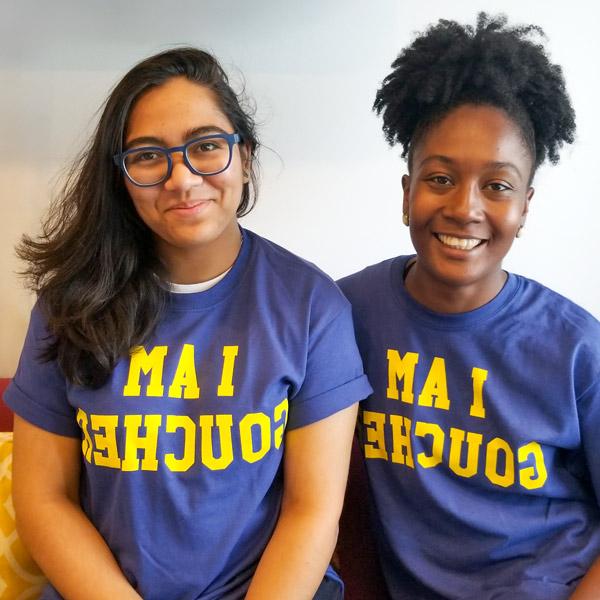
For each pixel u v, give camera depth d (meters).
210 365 0.75
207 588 0.75
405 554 0.83
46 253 0.83
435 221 0.76
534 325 0.79
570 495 0.82
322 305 0.79
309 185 1.20
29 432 0.80
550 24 1.13
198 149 0.72
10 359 1.30
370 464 0.86
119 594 0.72
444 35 0.79
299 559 0.72
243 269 0.81
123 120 0.72
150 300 0.77
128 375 0.75
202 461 0.73
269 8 1.14
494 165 0.74
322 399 0.76
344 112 1.17
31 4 1.14
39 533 0.76
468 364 0.80
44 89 1.18
